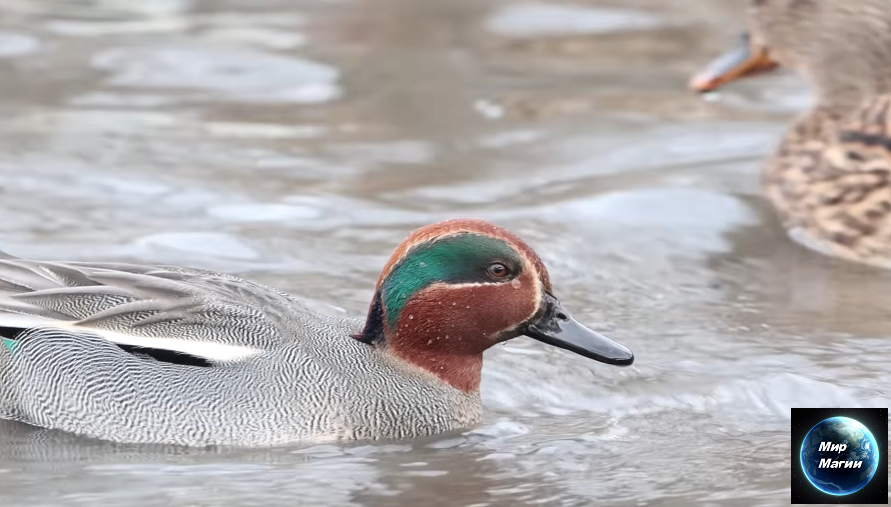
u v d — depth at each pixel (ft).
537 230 47.62
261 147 55.42
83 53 65.92
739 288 43.55
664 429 34.32
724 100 62.39
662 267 45.16
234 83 62.90
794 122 51.55
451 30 70.64
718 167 54.29
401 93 62.39
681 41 69.51
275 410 33.12
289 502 29.91
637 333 39.96
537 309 34.09
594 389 36.70
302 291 41.65
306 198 50.11
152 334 33.71
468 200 50.52
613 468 31.99
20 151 53.52
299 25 70.90
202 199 49.55
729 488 30.76
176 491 30.40
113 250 44.37
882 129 48.24
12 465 31.83
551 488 30.83
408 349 34.42
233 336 33.81
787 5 51.34
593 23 72.02
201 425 33.09
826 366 37.68
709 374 37.32
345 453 32.81
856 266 45.80
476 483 31.09
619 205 49.88
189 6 73.82
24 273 34.99
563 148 56.29
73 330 33.91
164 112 59.00
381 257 44.83
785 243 47.60
